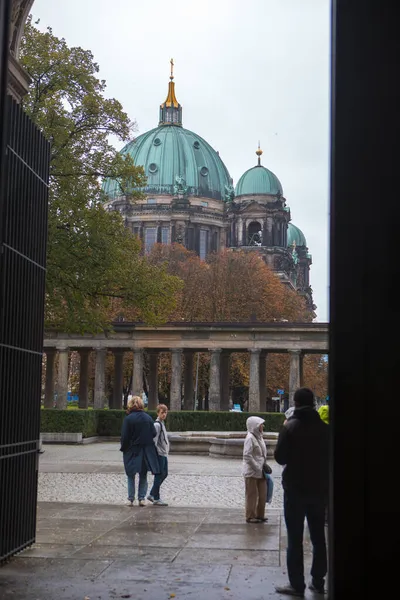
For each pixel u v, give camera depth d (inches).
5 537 561.6
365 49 269.9
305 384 5428.2
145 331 3708.2
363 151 268.1
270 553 612.7
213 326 3688.5
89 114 1979.6
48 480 1247.5
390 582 256.4
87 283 1943.9
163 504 903.7
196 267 5022.1
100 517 799.1
